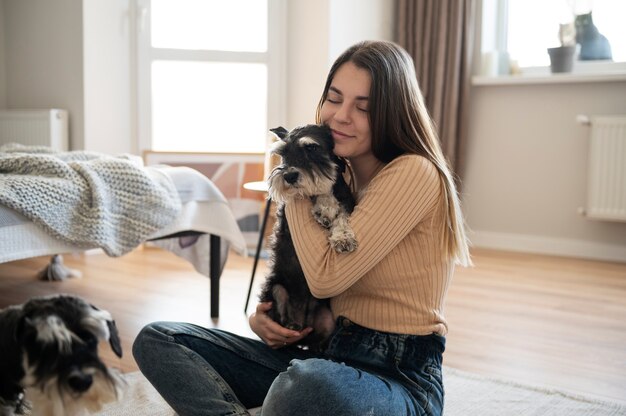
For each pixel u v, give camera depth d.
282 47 5.13
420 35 5.02
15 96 5.18
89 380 1.31
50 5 4.90
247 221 4.95
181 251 3.36
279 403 1.38
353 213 1.57
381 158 1.66
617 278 4.09
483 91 5.10
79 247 2.62
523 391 2.32
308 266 1.59
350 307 1.63
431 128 1.66
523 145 4.99
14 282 3.82
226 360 1.68
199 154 4.98
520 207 5.04
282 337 1.73
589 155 4.62
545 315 3.27
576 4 4.76
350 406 1.36
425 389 1.52
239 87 5.23
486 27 5.10
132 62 5.02
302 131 1.76
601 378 2.47
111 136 4.96
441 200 1.58
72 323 1.36
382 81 1.59
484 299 3.55
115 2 4.91
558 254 4.88
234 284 3.83
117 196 2.76
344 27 4.94
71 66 4.84
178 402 1.59
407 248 1.57
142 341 1.66
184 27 5.11
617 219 4.54
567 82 4.75
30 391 1.36
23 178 2.51
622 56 4.73
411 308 1.57
